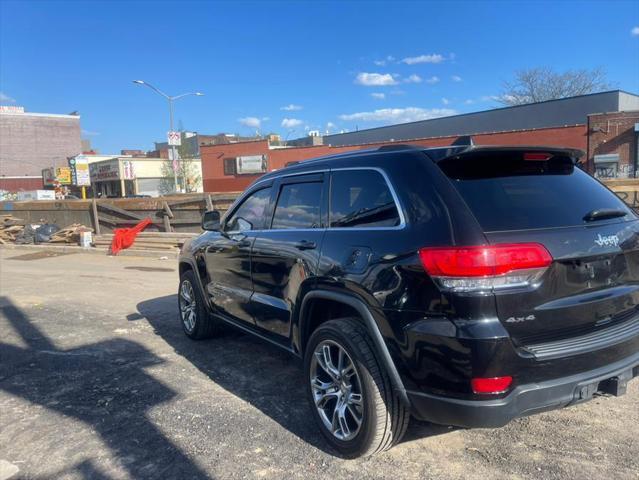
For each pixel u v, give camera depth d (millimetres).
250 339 5922
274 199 4355
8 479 3203
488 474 3061
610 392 2955
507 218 2779
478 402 2604
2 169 84875
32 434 3783
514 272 2613
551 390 2682
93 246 15484
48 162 89500
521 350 2635
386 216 3115
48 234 16984
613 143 29922
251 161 46750
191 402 4234
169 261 12797
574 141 30891
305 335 3752
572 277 2785
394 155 3279
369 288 3023
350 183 3518
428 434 3547
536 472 3059
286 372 4859
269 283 4164
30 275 11266
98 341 6039
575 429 3547
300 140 75875
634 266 3131
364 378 3062
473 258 2594
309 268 3574
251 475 3156
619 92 40500
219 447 3500
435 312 2699
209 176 49062
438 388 2719
